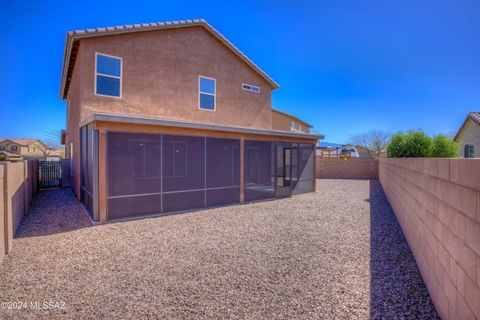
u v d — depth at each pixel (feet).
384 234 19.19
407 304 10.00
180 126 25.96
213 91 40.47
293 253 15.26
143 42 33.53
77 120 32.42
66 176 45.42
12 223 17.12
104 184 22.04
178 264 13.60
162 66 35.01
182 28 37.06
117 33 31.35
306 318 8.98
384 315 9.20
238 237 18.35
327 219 23.85
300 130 87.97
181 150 53.67
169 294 10.57
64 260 14.02
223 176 51.47
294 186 42.14
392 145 32.65
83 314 9.18
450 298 8.29
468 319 7.02
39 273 12.44
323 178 68.33
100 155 21.83
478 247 6.49
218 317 9.02
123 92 31.83
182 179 52.70
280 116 76.13
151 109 33.94
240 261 14.03
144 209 27.37
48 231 19.47
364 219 23.88
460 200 7.70
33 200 32.09
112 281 11.66
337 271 12.84
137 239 17.75
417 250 13.60
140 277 12.08
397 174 23.57
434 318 9.13
